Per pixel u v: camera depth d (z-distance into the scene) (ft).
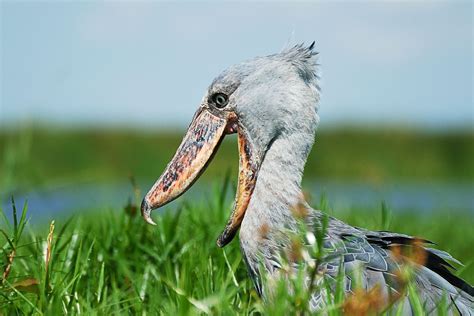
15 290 33.14
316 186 125.29
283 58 36.19
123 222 42.57
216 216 44.78
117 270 39.78
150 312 34.40
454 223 64.49
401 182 145.69
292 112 35.58
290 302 28.68
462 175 156.56
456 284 33.94
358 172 155.94
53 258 36.65
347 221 52.03
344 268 31.78
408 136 160.56
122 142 153.79
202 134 36.73
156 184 36.83
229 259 40.04
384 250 33.45
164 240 41.37
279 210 34.96
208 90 36.81
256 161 36.11
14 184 54.75
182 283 35.86
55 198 69.36
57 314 32.24
